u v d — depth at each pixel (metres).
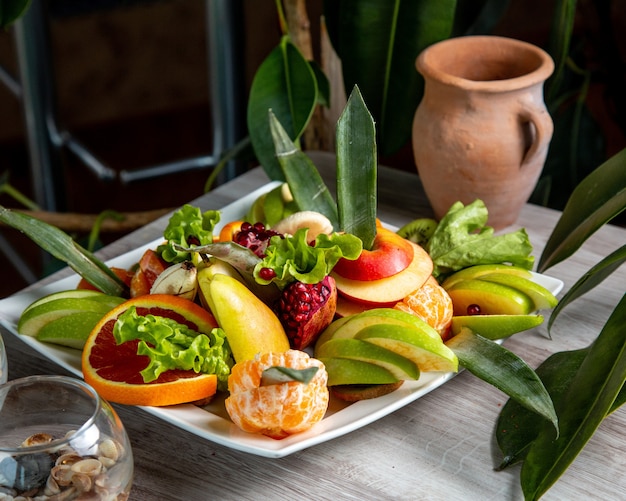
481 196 1.19
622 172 1.07
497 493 0.93
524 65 1.21
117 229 1.46
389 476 0.94
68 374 1.03
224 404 0.97
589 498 0.93
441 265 1.08
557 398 0.98
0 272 2.23
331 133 1.43
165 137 2.58
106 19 2.53
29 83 1.61
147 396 0.94
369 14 1.24
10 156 2.50
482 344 0.98
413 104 1.28
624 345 0.95
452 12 1.23
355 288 1.01
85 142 2.56
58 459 0.85
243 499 0.93
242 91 1.51
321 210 1.10
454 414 1.00
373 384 0.97
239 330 0.95
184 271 0.99
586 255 1.19
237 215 1.19
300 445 0.91
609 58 1.52
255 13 2.47
